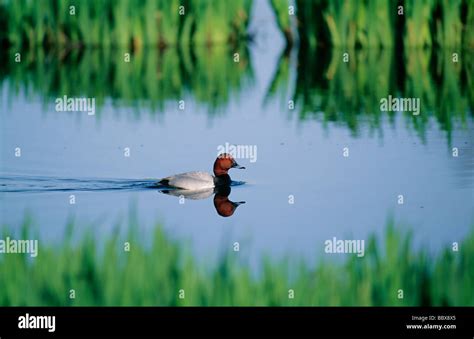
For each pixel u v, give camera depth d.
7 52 23.05
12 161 13.89
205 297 10.18
